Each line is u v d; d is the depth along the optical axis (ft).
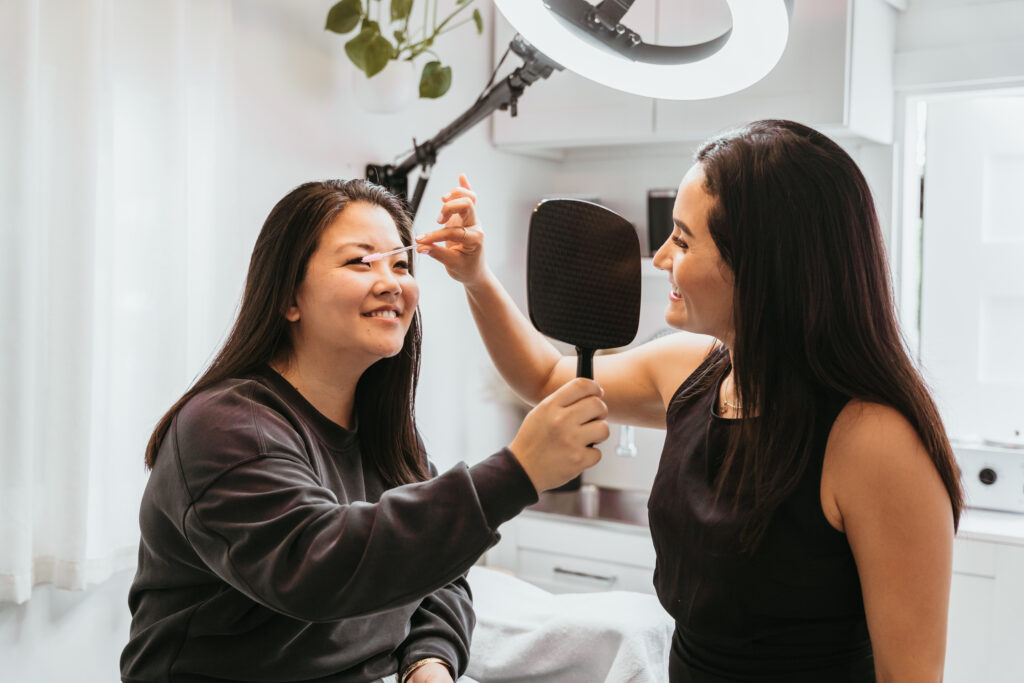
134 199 5.24
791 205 2.90
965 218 7.71
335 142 6.73
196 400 3.40
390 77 6.42
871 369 2.89
